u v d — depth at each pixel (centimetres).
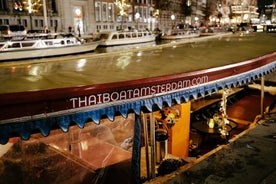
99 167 542
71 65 508
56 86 341
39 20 4738
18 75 414
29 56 2714
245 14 9412
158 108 389
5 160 532
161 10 7156
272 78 1256
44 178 507
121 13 5525
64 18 5109
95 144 597
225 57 585
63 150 576
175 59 571
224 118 863
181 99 411
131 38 4266
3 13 4303
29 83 359
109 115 345
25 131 294
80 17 5466
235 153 542
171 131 733
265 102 1142
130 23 6569
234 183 447
